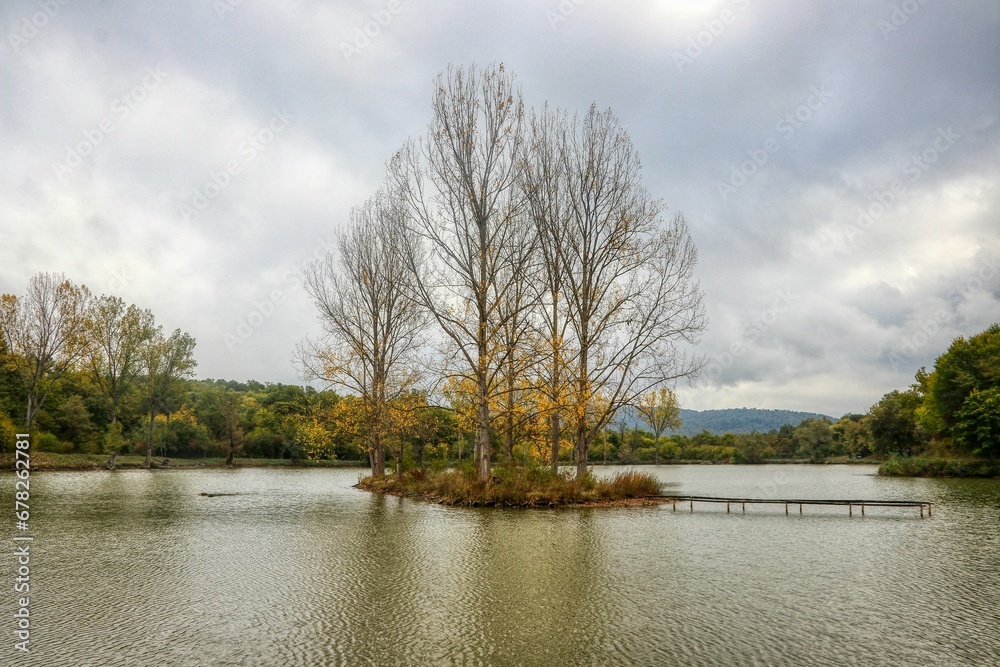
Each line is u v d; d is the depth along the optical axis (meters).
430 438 50.38
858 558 15.06
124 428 70.94
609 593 11.64
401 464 39.50
